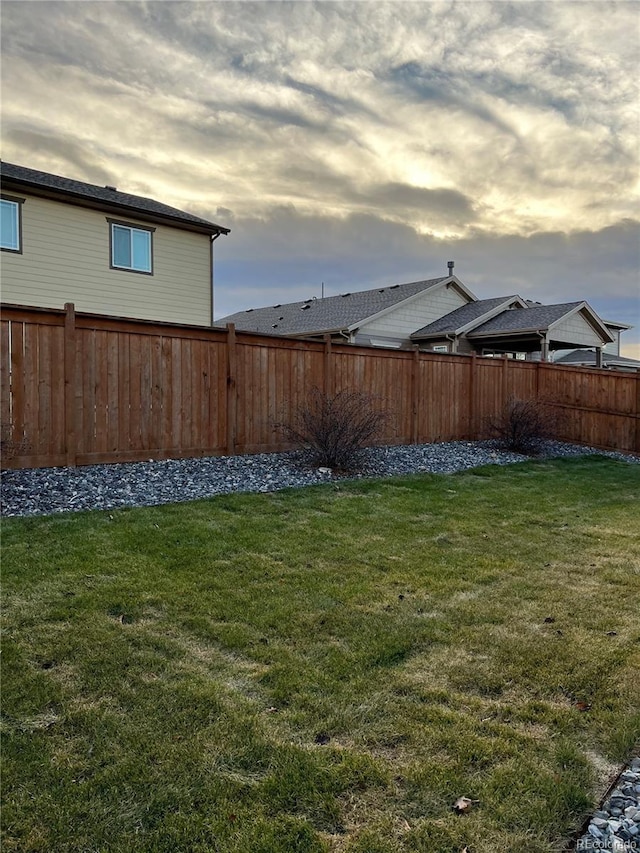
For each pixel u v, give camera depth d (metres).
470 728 2.07
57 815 1.62
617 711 2.21
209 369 7.38
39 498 5.16
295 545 4.24
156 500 5.45
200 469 6.71
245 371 7.71
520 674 2.47
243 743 1.95
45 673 2.38
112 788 1.73
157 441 6.96
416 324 18.14
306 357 8.34
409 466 8.05
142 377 6.81
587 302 17.78
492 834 1.60
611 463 9.75
